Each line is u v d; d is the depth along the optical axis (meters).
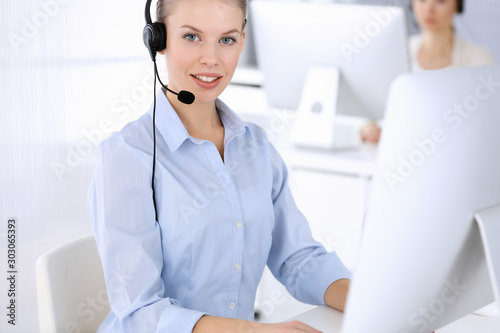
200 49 1.14
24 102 1.91
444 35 3.49
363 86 2.28
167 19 1.16
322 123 2.33
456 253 0.78
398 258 0.72
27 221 1.96
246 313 1.26
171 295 1.19
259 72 3.88
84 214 2.17
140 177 1.12
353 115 2.41
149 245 1.10
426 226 0.72
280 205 1.33
